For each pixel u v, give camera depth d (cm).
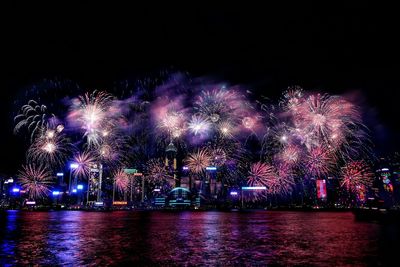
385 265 2131
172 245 3222
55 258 2447
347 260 2316
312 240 3606
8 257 2486
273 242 3462
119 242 3450
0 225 6000
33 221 7388
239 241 3578
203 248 3008
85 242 3434
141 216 10862
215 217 10325
